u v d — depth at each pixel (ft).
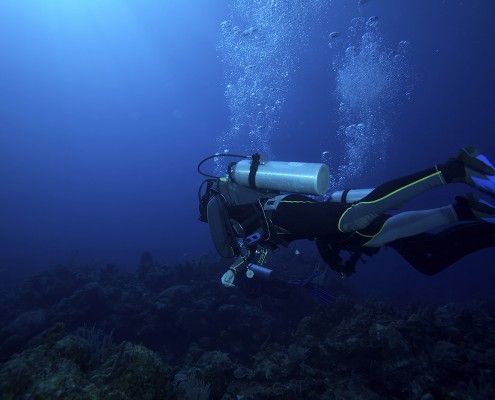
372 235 7.17
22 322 24.34
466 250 6.68
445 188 133.18
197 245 109.29
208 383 13.41
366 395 14.12
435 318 22.06
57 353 9.89
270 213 8.14
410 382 13.98
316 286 20.89
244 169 8.52
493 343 17.89
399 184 6.06
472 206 5.73
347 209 6.73
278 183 7.87
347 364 16.05
